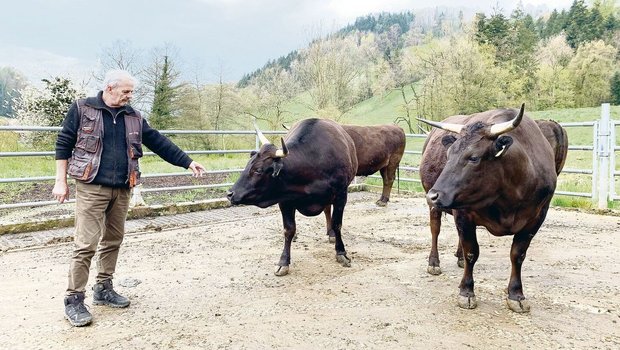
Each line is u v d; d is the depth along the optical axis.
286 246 5.40
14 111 25.94
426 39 55.25
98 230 4.05
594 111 36.31
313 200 5.46
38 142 19.84
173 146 4.51
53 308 4.34
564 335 3.70
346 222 8.13
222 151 9.72
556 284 4.86
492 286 4.82
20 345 3.59
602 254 5.91
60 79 24.61
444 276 5.18
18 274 5.36
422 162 5.35
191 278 5.19
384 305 4.34
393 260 5.84
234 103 30.06
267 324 3.94
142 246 6.58
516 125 3.52
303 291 4.75
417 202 10.23
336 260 5.82
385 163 9.18
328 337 3.68
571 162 16.97
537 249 6.19
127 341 3.64
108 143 4.01
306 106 31.06
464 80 34.06
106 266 4.36
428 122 4.33
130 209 8.50
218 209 9.45
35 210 9.34
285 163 5.11
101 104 4.01
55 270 5.51
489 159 3.68
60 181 3.92
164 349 3.50
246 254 6.16
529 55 45.28
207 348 3.51
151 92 27.97
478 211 4.06
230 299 4.54
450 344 3.56
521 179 3.82
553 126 6.39
